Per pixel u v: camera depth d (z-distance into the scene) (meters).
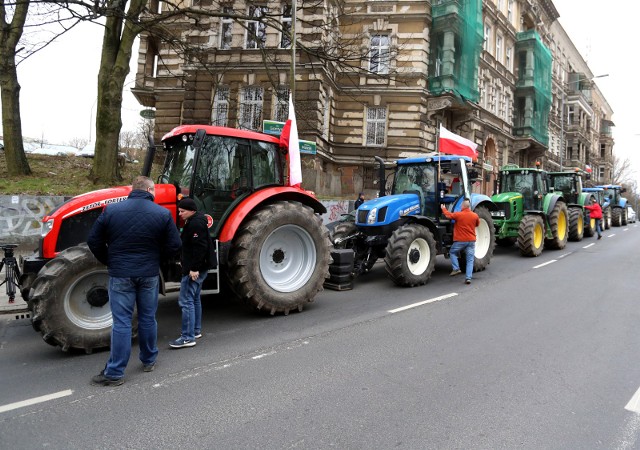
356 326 5.95
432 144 24.16
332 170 23.84
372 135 24.05
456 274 9.85
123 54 13.39
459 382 4.14
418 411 3.57
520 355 4.86
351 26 23.88
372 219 8.77
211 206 6.19
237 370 4.43
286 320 6.28
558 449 3.04
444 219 9.70
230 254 6.18
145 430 3.27
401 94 23.48
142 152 35.34
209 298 7.65
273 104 21.34
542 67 35.88
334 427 3.31
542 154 38.03
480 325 6.00
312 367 4.51
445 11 23.44
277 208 6.40
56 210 5.31
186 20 25.08
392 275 8.35
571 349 5.05
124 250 4.12
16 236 10.42
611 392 3.94
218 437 3.17
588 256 12.81
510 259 12.28
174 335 5.64
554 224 13.74
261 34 21.89
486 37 29.58
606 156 69.19
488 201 10.68
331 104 23.33
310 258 6.82
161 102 26.75
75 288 4.82
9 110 13.68
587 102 54.94
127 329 4.13
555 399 3.79
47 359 4.81
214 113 22.31
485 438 3.16
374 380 4.18
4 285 8.37
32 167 15.25
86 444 3.07
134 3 13.32
